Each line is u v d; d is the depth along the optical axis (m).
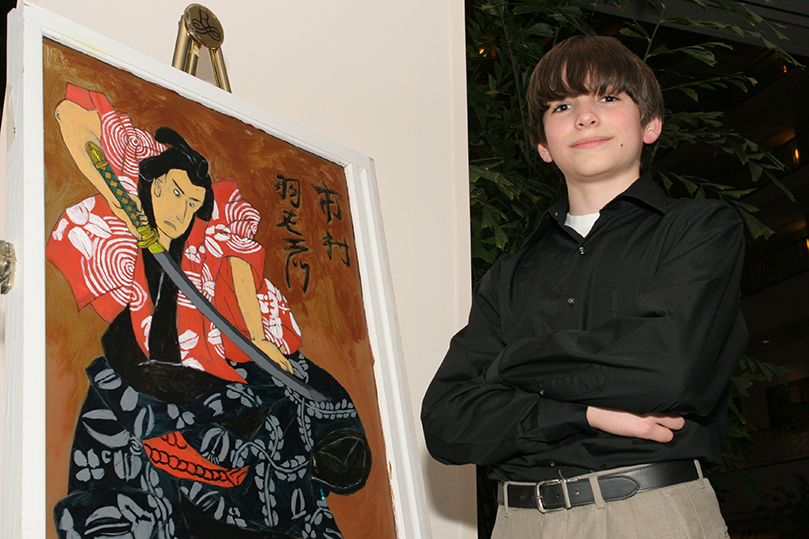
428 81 1.70
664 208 0.97
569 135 1.01
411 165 1.63
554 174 2.27
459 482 1.51
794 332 7.17
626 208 1.00
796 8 2.57
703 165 4.62
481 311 1.09
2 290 0.66
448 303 1.60
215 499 0.75
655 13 2.50
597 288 0.96
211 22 1.07
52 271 0.68
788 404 6.56
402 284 1.55
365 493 0.94
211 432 0.77
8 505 0.60
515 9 2.08
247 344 0.86
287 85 1.50
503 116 2.19
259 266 0.92
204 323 0.82
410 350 1.53
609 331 0.84
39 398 0.63
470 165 1.92
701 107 4.05
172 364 0.76
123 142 0.81
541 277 1.04
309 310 0.98
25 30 0.73
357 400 0.99
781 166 2.15
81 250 0.71
